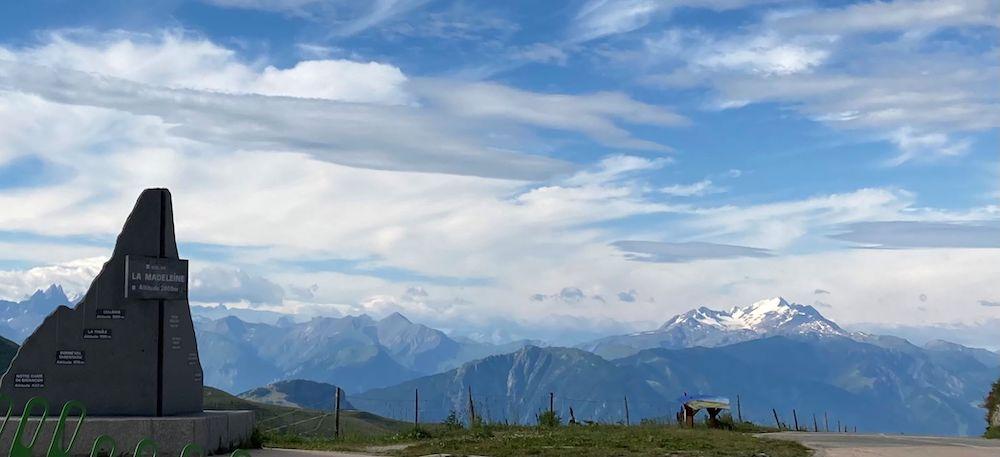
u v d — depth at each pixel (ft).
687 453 86.02
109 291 91.56
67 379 89.40
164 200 94.89
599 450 87.66
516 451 88.02
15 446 60.75
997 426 126.41
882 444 97.76
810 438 104.99
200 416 89.51
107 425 82.99
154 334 92.27
